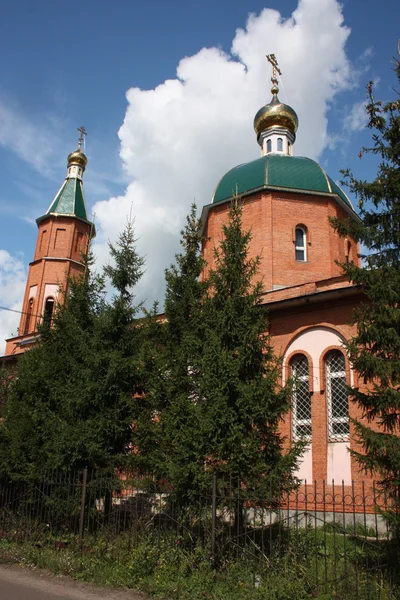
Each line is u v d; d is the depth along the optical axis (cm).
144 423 1063
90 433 1095
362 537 1105
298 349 1541
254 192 2031
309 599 738
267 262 1922
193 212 1272
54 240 2664
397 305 797
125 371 1149
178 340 1160
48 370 1248
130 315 1223
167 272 1219
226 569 832
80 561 923
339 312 1493
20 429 1190
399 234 812
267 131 2414
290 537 908
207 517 908
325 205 2039
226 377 930
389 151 849
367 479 1310
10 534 1109
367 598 720
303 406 1503
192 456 939
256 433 928
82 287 1332
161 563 879
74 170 2872
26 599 762
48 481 1082
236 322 997
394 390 752
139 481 1039
